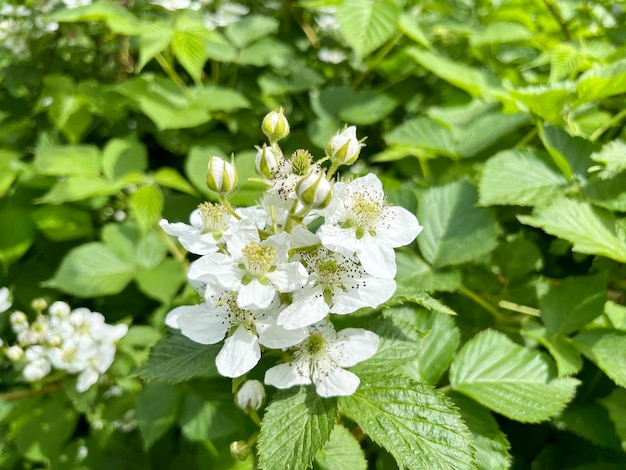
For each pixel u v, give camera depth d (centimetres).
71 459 20
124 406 20
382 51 28
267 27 28
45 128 28
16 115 28
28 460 21
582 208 17
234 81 29
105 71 29
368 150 28
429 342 15
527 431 18
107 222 27
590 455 17
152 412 18
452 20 28
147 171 29
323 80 27
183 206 25
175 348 13
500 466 14
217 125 29
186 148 27
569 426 16
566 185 18
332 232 11
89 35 28
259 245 11
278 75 29
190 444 21
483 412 15
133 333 20
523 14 27
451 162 23
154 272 21
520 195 18
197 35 23
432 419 11
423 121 23
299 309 11
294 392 12
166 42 23
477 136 22
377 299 11
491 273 19
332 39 31
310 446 11
